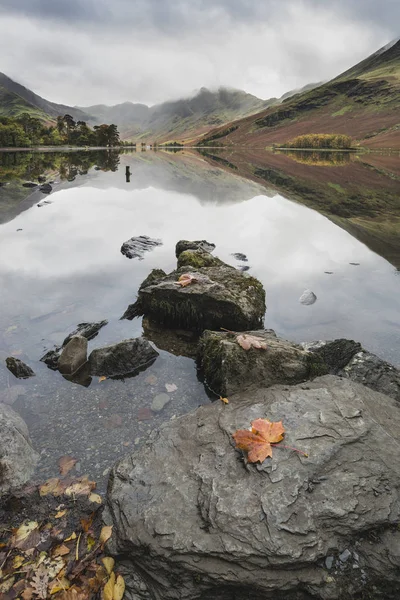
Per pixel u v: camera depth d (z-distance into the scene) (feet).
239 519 9.23
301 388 14.21
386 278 28.35
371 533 9.11
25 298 23.72
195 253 28.27
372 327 21.01
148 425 13.69
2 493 10.73
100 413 14.23
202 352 17.31
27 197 57.62
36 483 11.16
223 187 75.77
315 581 8.39
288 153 305.12
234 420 12.51
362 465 10.43
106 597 8.39
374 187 76.64
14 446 11.57
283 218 47.98
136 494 10.34
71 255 32.42
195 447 11.62
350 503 9.48
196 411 13.48
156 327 21.24
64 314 21.93
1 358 17.25
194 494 10.03
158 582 8.72
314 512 9.30
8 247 33.42
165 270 29.66
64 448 12.52
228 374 15.24
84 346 17.10
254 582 8.39
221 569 8.57
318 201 59.88
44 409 14.33
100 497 10.76
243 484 10.05
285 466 10.39
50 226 41.29
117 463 11.56
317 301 24.32
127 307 23.15
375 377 15.69
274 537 8.86
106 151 296.10
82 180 82.12
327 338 19.92
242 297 20.99
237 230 42.39
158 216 48.57
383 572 8.52
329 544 8.81
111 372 16.65
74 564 9.04
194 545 8.88
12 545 9.42
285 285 26.94
